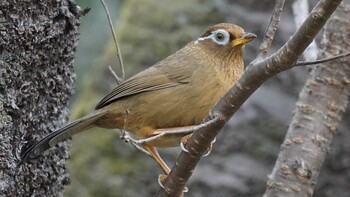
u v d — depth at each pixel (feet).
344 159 49.26
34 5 29.60
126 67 53.52
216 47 35.32
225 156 50.60
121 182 51.24
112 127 35.40
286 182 34.17
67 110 32.63
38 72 30.42
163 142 34.55
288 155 34.50
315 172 34.30
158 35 54.24
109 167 51.80
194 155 28.07
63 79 31.78
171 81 34.32
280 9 26.37
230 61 35.29
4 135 29.22
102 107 35.09
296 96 51.03
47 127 31.32
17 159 29.81
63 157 32.65
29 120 30.32
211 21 53.52
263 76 26.00
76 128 32.91
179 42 53.57
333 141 49.49
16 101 29.66
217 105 27.35
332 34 35.04
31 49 29.78
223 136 50.85
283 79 51.31
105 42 55.01
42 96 30.89
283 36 51.85
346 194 49.14
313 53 34.94
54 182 32.14
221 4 53.52
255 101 51.08
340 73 34.78
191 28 53.78
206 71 34.63
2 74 29.07
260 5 52.75
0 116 29.17
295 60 25.43
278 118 50.65
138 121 34.53
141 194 50.93
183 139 32.04
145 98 34.27
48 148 31.09
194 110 34.14
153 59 53.47
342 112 34.94
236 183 49.98
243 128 50.80
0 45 28.99
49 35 30.25
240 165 50.26
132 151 52.08
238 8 53.06
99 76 53.88
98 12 54.34
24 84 29.89
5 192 29.35
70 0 31.42
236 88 26.66
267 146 50.42
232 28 35.55
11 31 29.12
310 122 34.65
